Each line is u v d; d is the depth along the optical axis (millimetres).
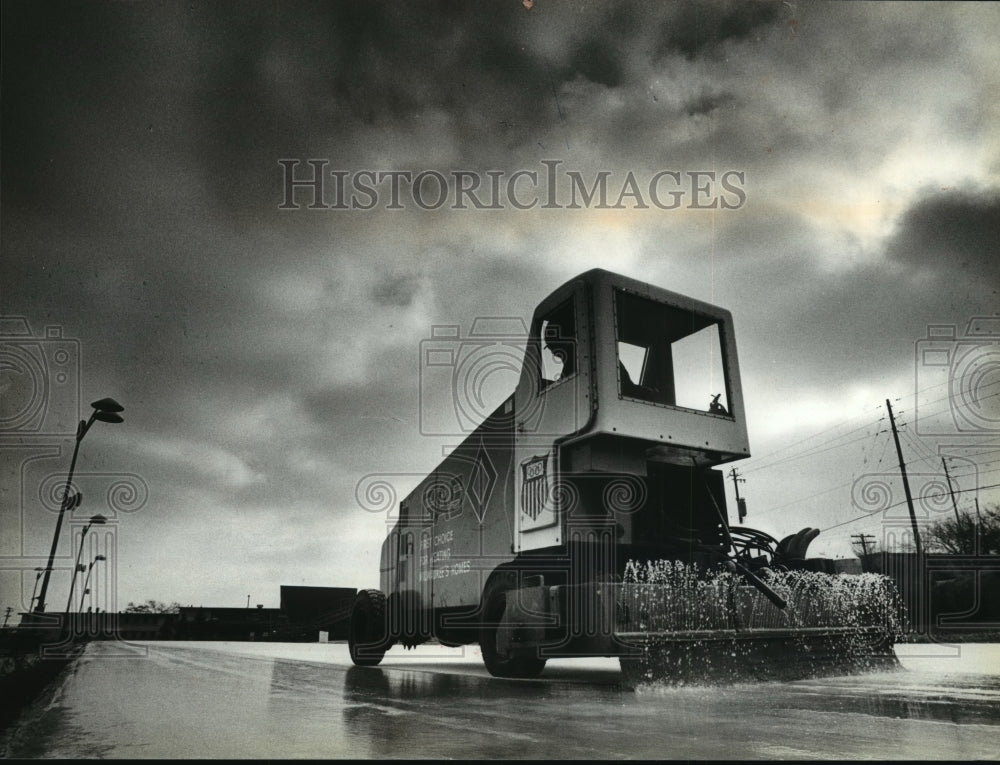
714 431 6637
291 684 7312
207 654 13711
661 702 5289
